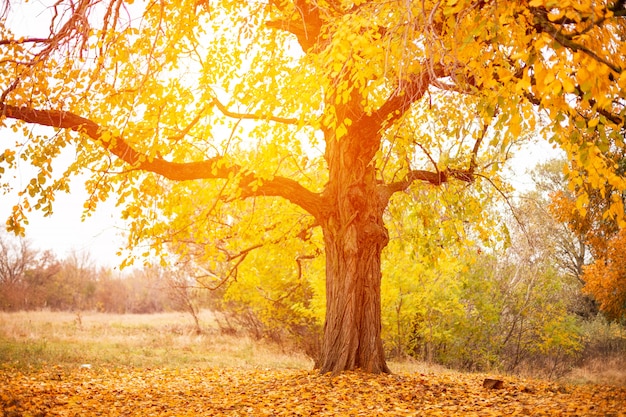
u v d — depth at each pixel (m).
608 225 15.79
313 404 7.45
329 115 7.14
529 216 16.55
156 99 9.05
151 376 11.27
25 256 45.38
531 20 5.42
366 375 9.41
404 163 11.89
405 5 6.00
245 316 21.52
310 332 18.88
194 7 9.65
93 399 8.13
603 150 5.56
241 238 12.82
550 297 19.38
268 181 10.31
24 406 6.81
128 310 44.12
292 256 13.92
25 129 9.00
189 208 10.95
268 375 10.96
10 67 9.42
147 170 9.77
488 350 18.88
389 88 10.56
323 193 10.58
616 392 7.95
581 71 4.86
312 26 9.80
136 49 8.64
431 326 17.50
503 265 19.14
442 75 8.27
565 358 21.66
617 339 23.97
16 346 15.23
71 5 7.86
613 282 18.66
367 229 10.20
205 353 17.06
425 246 12.99
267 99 8.34
